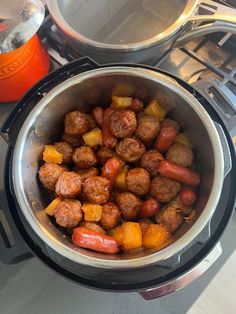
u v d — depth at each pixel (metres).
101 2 0.32
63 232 0.24
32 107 0.26
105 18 0.32
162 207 0.26
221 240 0.29
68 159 0.27
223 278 0.28
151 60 0.32
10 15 0.25
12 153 0.24
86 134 0.27
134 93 0.27
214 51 0.33
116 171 0.26
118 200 0.26
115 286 0.23
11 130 0.25
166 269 0.23
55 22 0.28
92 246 0.22
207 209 0.21
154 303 0.28
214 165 0.22
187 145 0.27
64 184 0.25
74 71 0.26
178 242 0.21
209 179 0.23
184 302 0.28
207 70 0.32
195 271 0.24
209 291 0.28
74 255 0.21
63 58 0.33
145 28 0.31
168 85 0.24
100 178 0.25
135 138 0.27
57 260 0.23
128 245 0.24
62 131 0.28
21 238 0.24
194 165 0.27
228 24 0.28
